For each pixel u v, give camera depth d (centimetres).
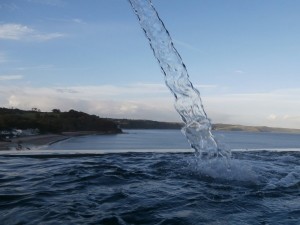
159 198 288
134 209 253
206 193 315
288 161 552
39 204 259
